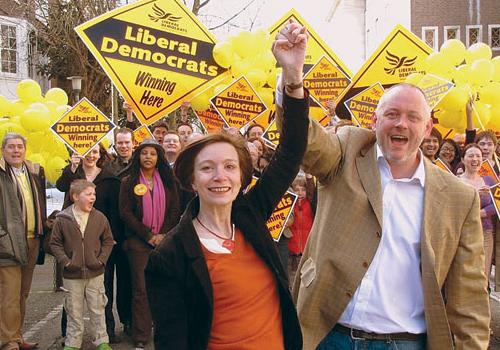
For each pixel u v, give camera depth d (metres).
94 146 7.28
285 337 2.56
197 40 8.20
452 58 9.09
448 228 2.92
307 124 2.76
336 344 2.97
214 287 2.44
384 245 2.91
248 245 2.55
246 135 8.75
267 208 2.75
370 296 2.89
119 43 7.83
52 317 7.59
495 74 9.41
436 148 7.48
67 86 20.23
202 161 2.54
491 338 6.38
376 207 2.90
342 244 2.92
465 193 2.96
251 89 8.17
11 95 22.58
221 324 2.43
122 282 6.78
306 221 7.39
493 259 6.91
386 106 2.90
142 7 7.95
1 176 5.88
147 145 6.32
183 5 8.13
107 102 19.53
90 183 6.01
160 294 2.42
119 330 7.05
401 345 2.88
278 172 2.76
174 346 2.38
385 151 2.93
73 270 5.84
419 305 2.91
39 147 8.97
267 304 2.50
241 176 2.63
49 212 14.40
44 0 18.50
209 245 2.49
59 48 19.02
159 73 8.01
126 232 6.30
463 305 2.96
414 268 2.91
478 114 9.11
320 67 8.91
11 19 22.14
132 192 6.30
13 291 5.84
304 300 3.00
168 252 2.43
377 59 9.21
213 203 2.52
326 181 3.04
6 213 5.83
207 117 9.02
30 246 6.21
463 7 27.33
